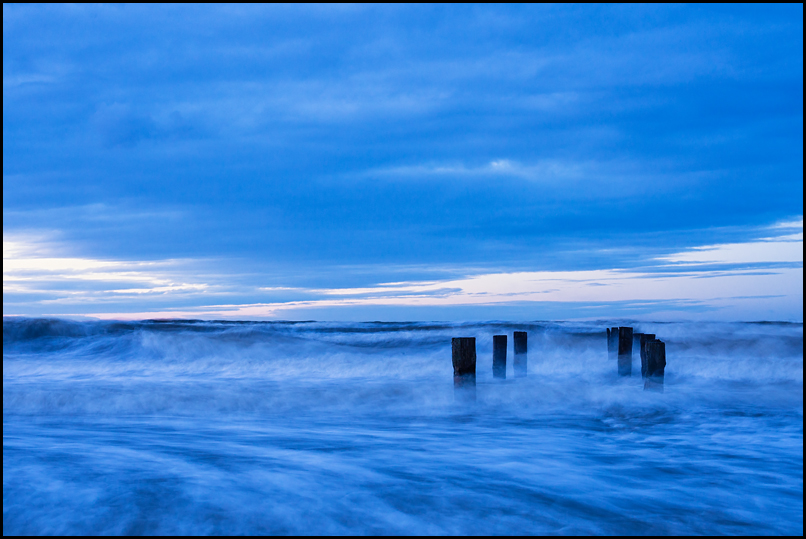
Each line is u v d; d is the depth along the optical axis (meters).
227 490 4.76
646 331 27.41
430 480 5.31
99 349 21.09
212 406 10.43
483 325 31.31
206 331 26.77
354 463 6.03
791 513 4.55
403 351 21.58
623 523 4.25
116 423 8.95
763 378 13.54
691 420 9.09
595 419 9.41
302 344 22.88
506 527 4.09
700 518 4.40
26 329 25.25
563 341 23.50
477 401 10.96
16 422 8.98
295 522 4.07
